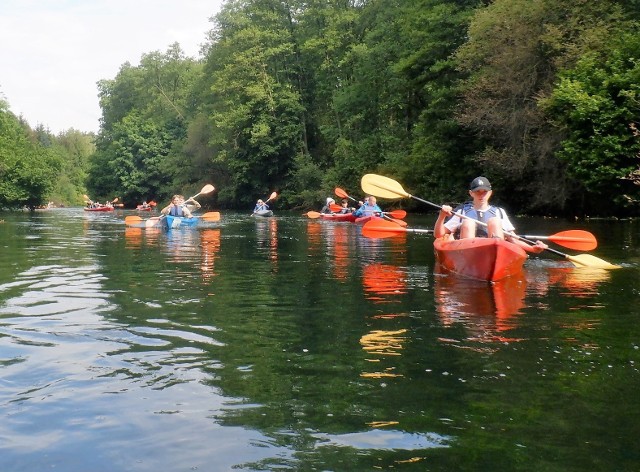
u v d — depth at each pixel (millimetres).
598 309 4887
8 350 3684
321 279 6754
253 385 3049
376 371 3268
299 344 3859
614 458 2197
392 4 30703
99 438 2426
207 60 45188
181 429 2506
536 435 2402
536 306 5043
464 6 24078
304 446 2332
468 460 2195
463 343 3828
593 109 16250
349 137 35594
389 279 6699
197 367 3363
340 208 23312
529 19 18781
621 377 3109
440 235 7953
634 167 16406
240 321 4551
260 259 8914
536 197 20594
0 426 2539
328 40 34781
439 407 2715
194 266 8094
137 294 5777
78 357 3547
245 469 2154
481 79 19719
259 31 37750
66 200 86750
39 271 7598
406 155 28953
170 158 49125
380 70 30375
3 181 48125
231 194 42156
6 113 53312
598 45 17531
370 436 2416
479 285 6230
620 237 11922
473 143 23078
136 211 44406
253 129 37875
